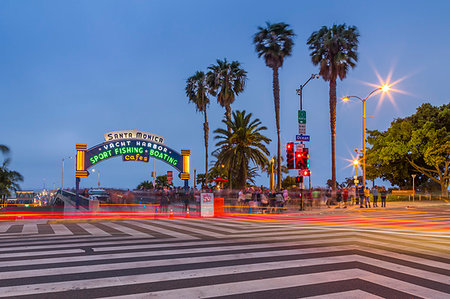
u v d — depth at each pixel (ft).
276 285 17.69
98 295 16.15
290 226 48.37
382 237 35.14
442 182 135.23
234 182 125.49
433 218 61.36
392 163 149.48
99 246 30.94
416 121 149.28
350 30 114.62
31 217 72.13
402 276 19.35
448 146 126.21
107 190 138.00
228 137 115.75
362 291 16.55
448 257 24.68
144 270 21.16
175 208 94.79
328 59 116.78
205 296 15.92
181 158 94.48
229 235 38.60
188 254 26.53
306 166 84.33
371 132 154.61
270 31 116.88
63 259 24.70
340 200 102.01
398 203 111.96
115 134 90.63
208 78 139.23
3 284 18.04
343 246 29.71
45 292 16.62
